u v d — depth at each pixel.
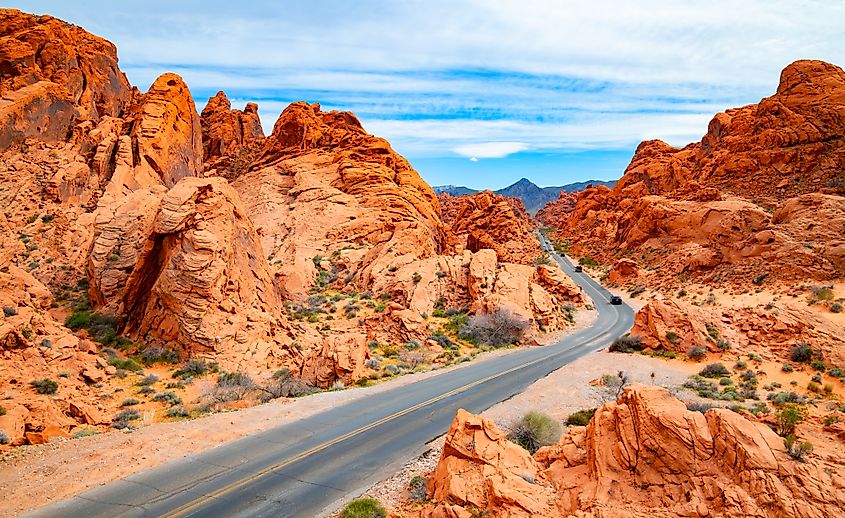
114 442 14.64
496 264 45.44
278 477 12.52
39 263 39.53
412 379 23.91
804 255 41.78
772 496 7.36
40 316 21.11
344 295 44.81
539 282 54.44
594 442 9.82
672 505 8.04
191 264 26.27
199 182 29.44
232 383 22.64
